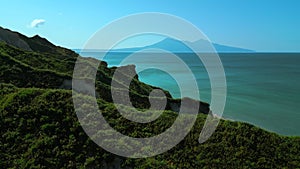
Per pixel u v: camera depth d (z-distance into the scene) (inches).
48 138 865.5
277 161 888.9
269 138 979.9
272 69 6840.6
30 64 1910.7
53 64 2080.5
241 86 4008.4
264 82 4461.1
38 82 1505.9
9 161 794.8
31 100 1008.2
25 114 941.8
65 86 1547.7
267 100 3085.6
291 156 920.9
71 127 918.4
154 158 852.0
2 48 1941.4
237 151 893.8
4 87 1162.6
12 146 842.2
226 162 853.2
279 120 2361.0
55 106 989.2
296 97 3267.7
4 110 949.8
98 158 829.8
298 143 996.6
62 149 844.0
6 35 2726.4
